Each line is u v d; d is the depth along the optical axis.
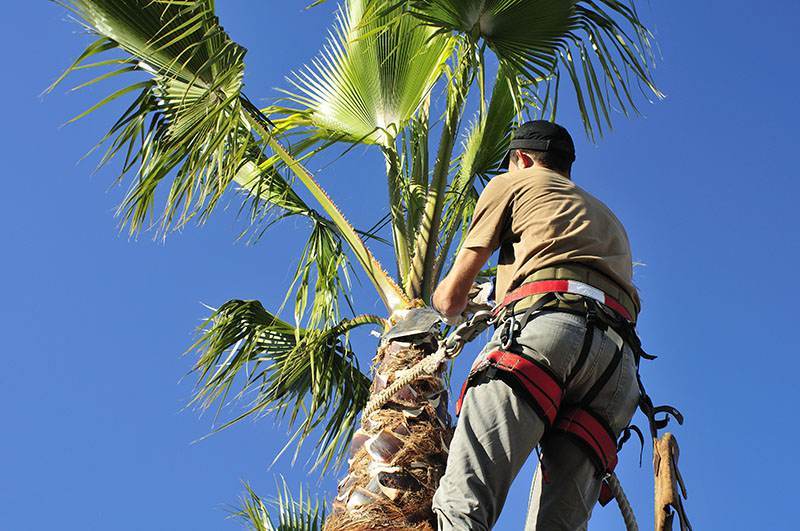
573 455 3.04
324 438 7.95
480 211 3.34
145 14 6.66
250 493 8.21
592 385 3.07
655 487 2.89
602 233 3.25
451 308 3.34
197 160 6.73
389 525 4.91
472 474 2.88
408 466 5.12
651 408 3.20
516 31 6.95
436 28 7.61
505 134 8.34
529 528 3.10
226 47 6.52
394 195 7.96
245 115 7.22
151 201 6.86
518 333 3.03
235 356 8.25
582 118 6.84
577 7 6.84
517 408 2.92
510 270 3.28
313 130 8.02
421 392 5.49
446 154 7.79
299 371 8.09
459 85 7.64
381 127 8.02
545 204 3.26
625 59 6.82
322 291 8.13
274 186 8.21
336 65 7.99
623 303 3.18
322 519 8.16
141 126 6.88
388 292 7.04
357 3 7.91
